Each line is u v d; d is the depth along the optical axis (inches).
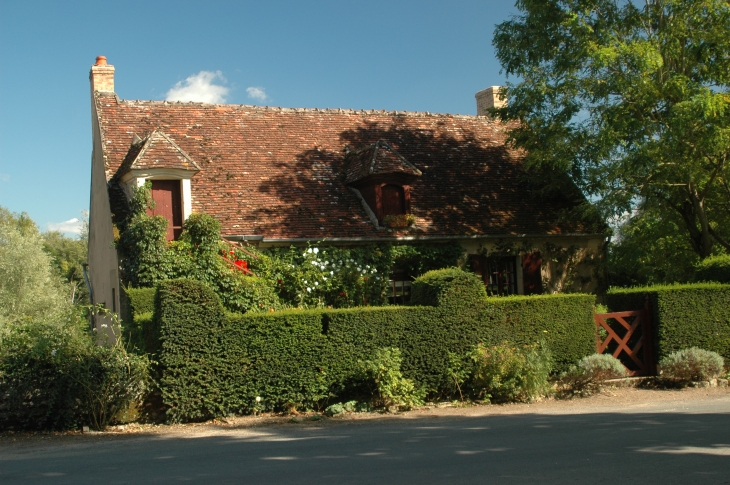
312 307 613.0
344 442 331.6
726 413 390.9
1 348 399.5
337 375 444.8
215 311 418.9
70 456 320.5
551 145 705.0
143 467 283.0
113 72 810.2
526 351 485.7
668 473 244.7
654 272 1008.9
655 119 691.4
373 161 705.6
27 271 1368.1
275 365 430.9
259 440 347.6
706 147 629.3
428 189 768.3
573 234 766.5
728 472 244.7
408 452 297.3
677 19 664.4
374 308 461.1
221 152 742.5
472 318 484.1
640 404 441.7
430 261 712.4
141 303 524.4
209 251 583.8
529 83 718.5
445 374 471.5
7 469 291.7
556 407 441.1
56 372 398.9
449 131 880.9
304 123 824.3
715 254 874.8
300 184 725.9
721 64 659.4
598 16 708.0
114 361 404.5
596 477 240.2
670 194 733.3
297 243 657.0
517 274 763.4
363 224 697.0
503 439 324.5
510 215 765.3
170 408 406.3
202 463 287.0
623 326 545.3
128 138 727.7
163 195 619.2
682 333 537.6
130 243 582.6
